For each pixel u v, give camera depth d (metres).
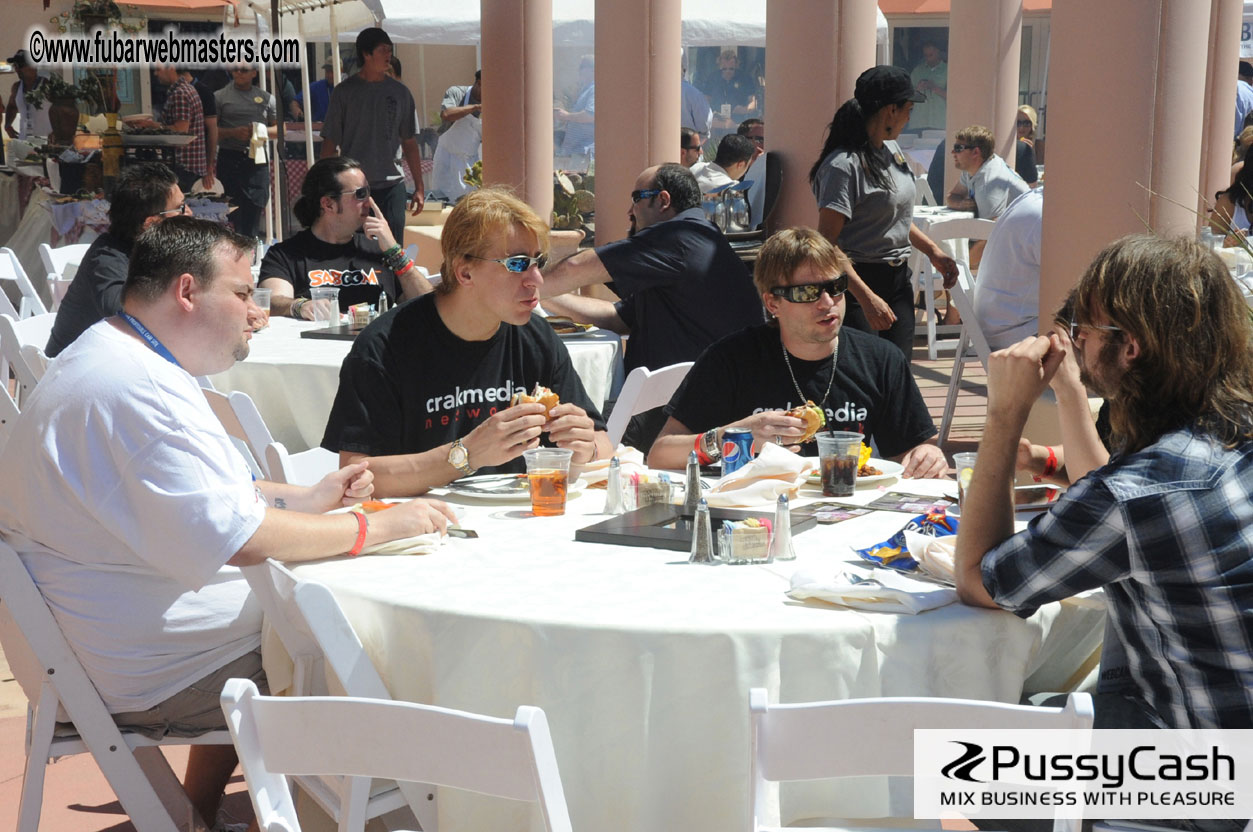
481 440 2.84
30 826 2.43
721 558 2.36
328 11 11.98
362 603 2.15
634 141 6.84
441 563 2.36
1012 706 1.54
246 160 11.73
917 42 15.06
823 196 5.45
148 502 2.32
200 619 2.46
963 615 2.04
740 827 1.98
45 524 2.38
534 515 2.74
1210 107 7.44
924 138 15.18
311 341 4.94
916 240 5.93
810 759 1.61
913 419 3.43
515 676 2.00
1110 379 1.91
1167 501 1.80
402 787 2.15
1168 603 1.83
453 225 3.06
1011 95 11.16
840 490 2.89
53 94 9.69
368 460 2.89
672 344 4.96
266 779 1.67
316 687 2.34
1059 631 2.23
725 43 12.05
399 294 5.82
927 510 2.75
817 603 2.09
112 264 5.05
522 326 3.29
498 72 7.54
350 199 5.72
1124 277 1.87
